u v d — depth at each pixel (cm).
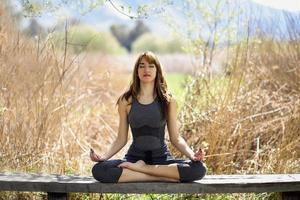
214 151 570
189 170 430
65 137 590
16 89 582
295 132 595
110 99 766
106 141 666
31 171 532
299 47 686
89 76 717
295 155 576
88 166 563
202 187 430
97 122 692
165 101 452
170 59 1341
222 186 431
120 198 495
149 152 448
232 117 591
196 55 695
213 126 578
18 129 555
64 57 598
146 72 448
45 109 570
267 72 681
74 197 490
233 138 582
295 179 448
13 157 538
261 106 618
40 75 592
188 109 623
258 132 603
